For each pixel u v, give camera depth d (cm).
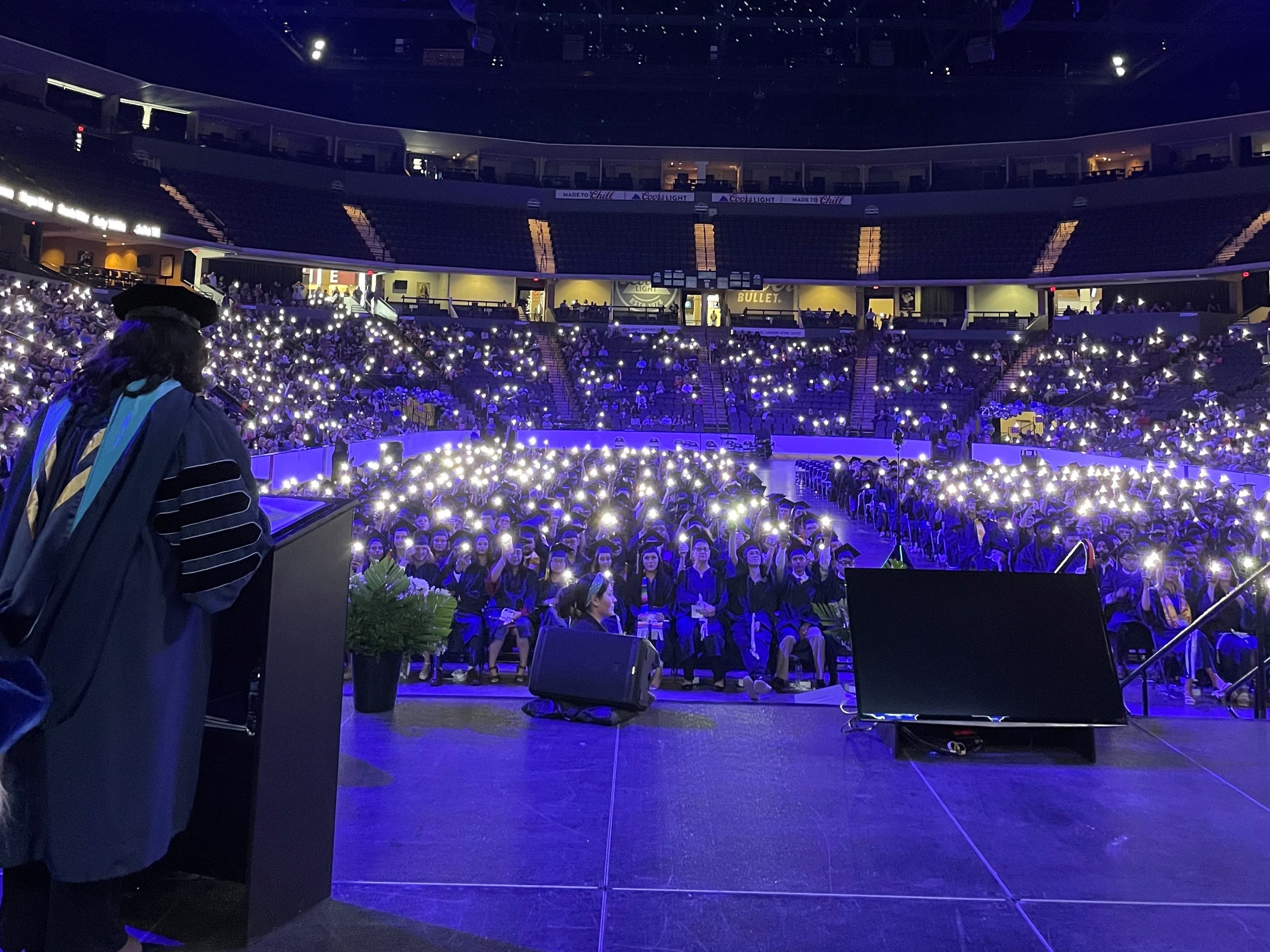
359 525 1137
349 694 696
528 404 4850
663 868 370
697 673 1017
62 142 4466
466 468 2497
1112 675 537
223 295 4012
